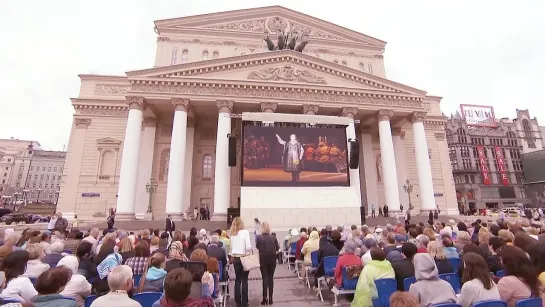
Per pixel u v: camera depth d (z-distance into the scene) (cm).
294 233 1614
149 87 2694
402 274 641
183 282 359
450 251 809
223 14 3994
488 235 921
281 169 2442
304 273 1091
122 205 2450
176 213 2472
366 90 3019
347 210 2408
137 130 2606
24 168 10881
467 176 7250
